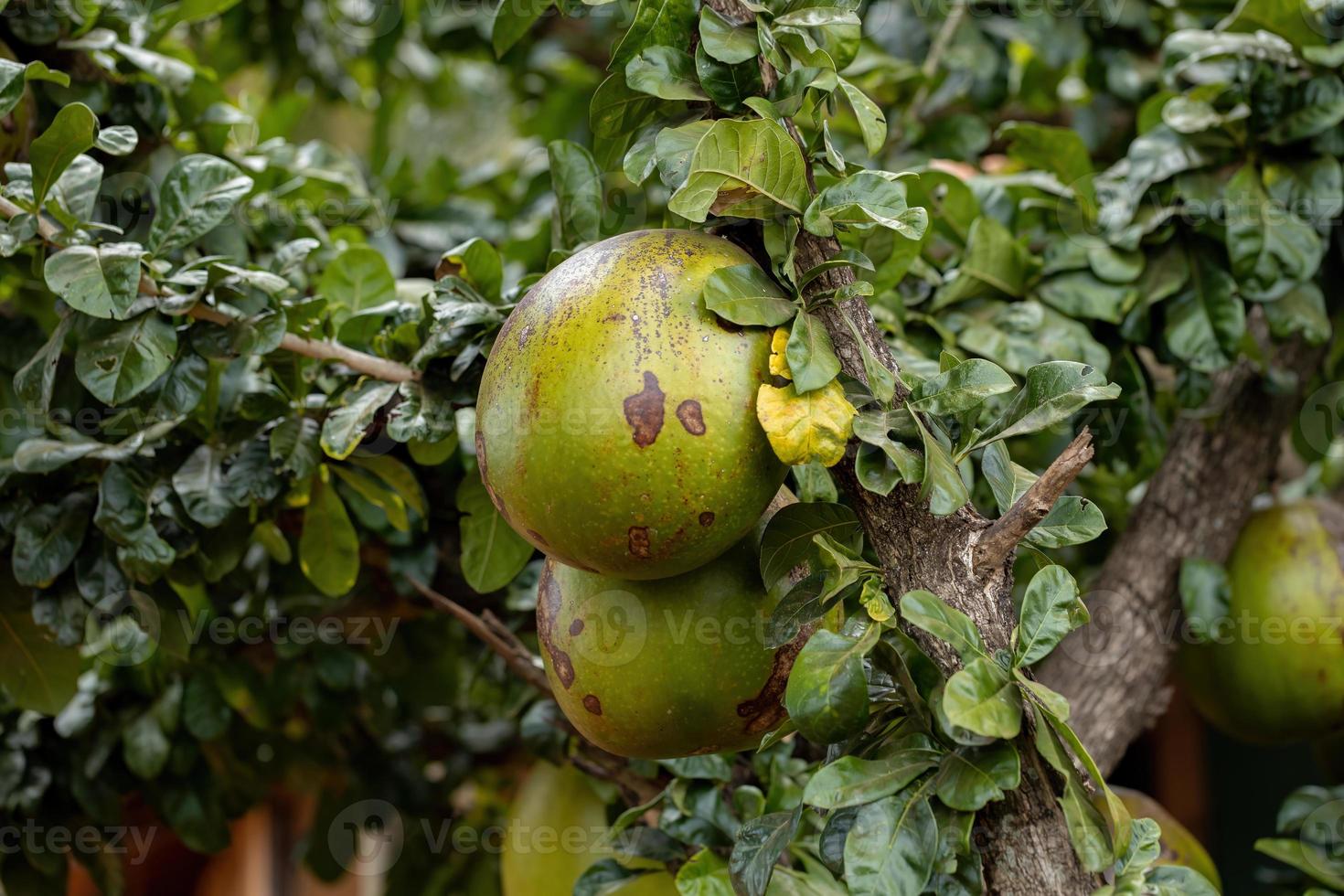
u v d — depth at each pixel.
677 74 1.29
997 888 1.17
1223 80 2.09
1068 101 2.91
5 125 1.68
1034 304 1.97
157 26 2.14
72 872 3.70
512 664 1.78
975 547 1.19
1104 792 1.08
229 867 4.36
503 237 2.76
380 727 2.42
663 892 1.66
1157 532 2.15
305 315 1.56
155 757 2.11
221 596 2.06
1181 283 1.99
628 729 1.31
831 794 1.12
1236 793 3.90
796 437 1.13
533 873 1.97
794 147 1.19
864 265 1.19
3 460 1.73
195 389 1.51
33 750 2.18
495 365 1.23
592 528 1.16
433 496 1.95
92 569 1.66
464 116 4.21
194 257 1.89
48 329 2.14
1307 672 2.07
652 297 1.16
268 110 2.76
